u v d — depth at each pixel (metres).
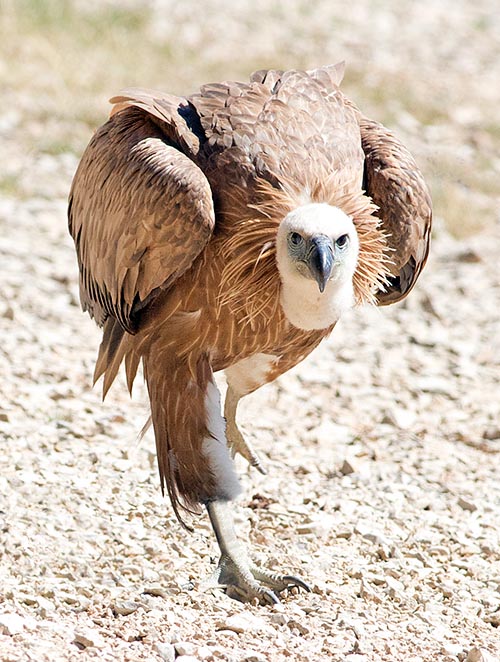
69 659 8.16
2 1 30.53
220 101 10.33
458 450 13.73
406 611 9.61
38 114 24.53
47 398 13.91
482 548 11.00
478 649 8.55
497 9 38.34
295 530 11.12
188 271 9.83
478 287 19.14
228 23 32.97
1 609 8.91
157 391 10.16
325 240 9.20
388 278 11.09
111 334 10.93
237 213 9.65
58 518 10.76
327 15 35.31
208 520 11.27
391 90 28.88
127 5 32.91
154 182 9.70
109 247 10.35
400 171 10.40
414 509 11.91
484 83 30.73
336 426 14.16
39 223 19.92
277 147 9.82
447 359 16.50
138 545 10.49
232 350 10.12
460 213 22.28
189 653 8.45
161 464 10.22
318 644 8.79
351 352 16.55
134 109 10.83
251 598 9.69
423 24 35.72
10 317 16.25
